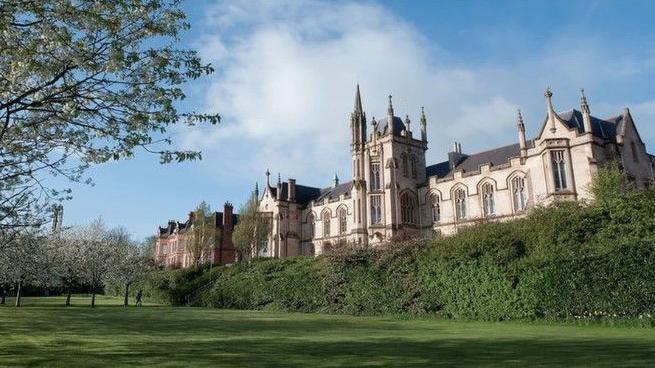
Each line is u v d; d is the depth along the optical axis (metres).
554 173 54.22
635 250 23.16
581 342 16.45
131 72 11.10
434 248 32.72
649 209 24.31
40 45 10.34
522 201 59.69
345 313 36.84
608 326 22.70
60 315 33.12
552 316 25.28
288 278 44.50
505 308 27.34
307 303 41.09
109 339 19.02
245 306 47.91
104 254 53.31
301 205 94.31
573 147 54.22
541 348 15.03
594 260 24.33
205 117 12.02
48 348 16.12
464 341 17.52
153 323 27.38
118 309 43.50
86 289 87.44
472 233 30.61
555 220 26.84
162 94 11.40
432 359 13.06
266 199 94.75
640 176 55.09
